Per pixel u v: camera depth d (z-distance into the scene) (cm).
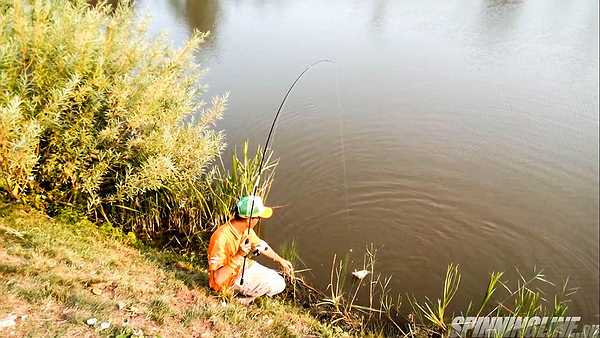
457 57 1070
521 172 652
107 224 452
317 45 1145
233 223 349
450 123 770
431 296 444
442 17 1402
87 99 430
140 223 481
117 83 428
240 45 1128
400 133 732
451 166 659
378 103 831
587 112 806
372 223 542
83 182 445
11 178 404
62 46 411
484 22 1347
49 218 416
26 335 244
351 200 578
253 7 1524
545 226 546
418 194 595
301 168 638
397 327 402
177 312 317
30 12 438
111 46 454
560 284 466
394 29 1284
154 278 368
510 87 906
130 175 437
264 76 943
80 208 450
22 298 269
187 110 476
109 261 363
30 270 300
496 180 631
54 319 263
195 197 498
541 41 1177
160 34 488
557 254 505
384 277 462
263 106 810
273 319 358
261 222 527
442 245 512
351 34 1237
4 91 387
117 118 445
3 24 399
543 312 432
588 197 602
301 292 433
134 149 458
